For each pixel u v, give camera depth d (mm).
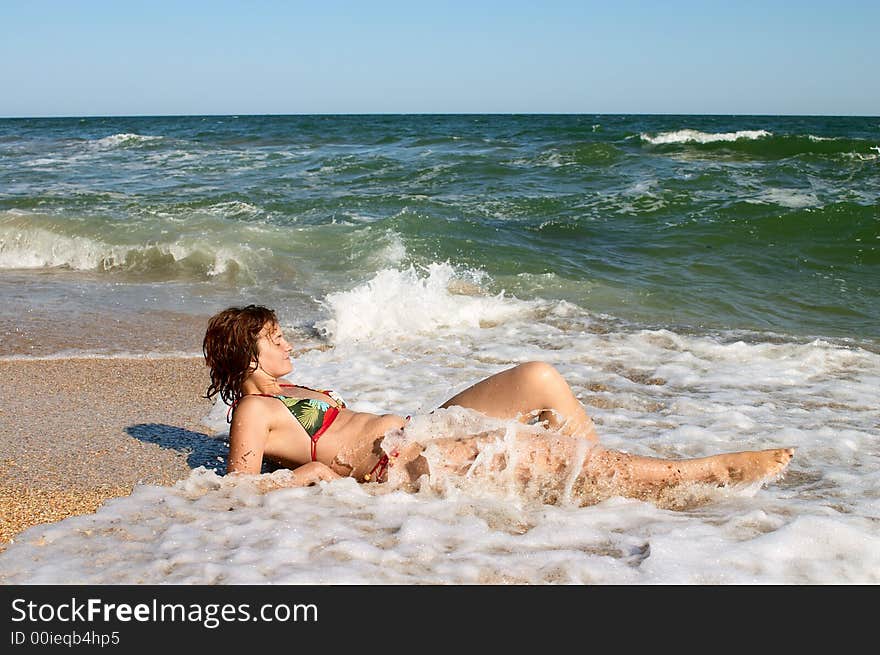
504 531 3246
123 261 10180
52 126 59438
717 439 4512
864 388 5570
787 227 12016
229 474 3658
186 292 8758
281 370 3838
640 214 13664
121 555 2986
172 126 55344
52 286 9039
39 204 14805
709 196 15258
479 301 7812
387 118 86312
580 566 2939
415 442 3660
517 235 11883
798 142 25344
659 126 48594
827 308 8273
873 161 20469
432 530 3191
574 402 3707
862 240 11281
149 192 16828
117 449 4348
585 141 30172
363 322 7180
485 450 3555
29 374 5871
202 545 3051
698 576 2910
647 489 3566
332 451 3764
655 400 5301
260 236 11047
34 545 3062
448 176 19234
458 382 5668
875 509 3518
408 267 9703
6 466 4031
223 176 20047
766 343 6820
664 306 8234
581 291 8758
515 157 23562
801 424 4809
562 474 3551
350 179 19062
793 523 3211
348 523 3264
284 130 43875
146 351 6543
